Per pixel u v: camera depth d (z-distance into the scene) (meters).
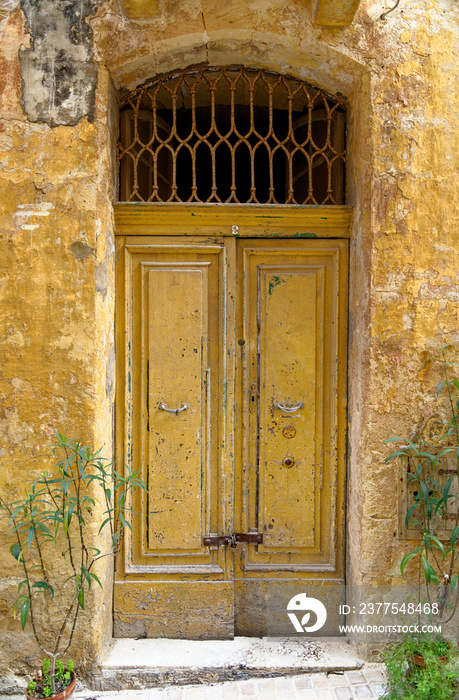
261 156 4.13
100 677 2.69
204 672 2.71
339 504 3.06
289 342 3.06
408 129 2.76
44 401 2.70
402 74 2.75
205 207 2.96
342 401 3.06
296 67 2.96
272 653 2.85
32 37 2.68
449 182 2.78
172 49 2.79
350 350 3.02
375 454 2.78
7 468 2.70
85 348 2.69
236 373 3.06
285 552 3.08
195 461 3.01
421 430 2.79
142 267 3.01
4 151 2.69
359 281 2.88
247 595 3.06
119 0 2.60
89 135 2.68
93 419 2.70
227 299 3.01
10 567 2.68
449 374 2.79
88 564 2.68
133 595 2.98
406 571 2.80
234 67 3.04
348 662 2.78
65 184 2.68
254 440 3.08
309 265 3.06
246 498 3.08
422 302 2.78
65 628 2.68
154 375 3.01
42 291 2.69
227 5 2.67
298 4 2.68
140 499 3.03
